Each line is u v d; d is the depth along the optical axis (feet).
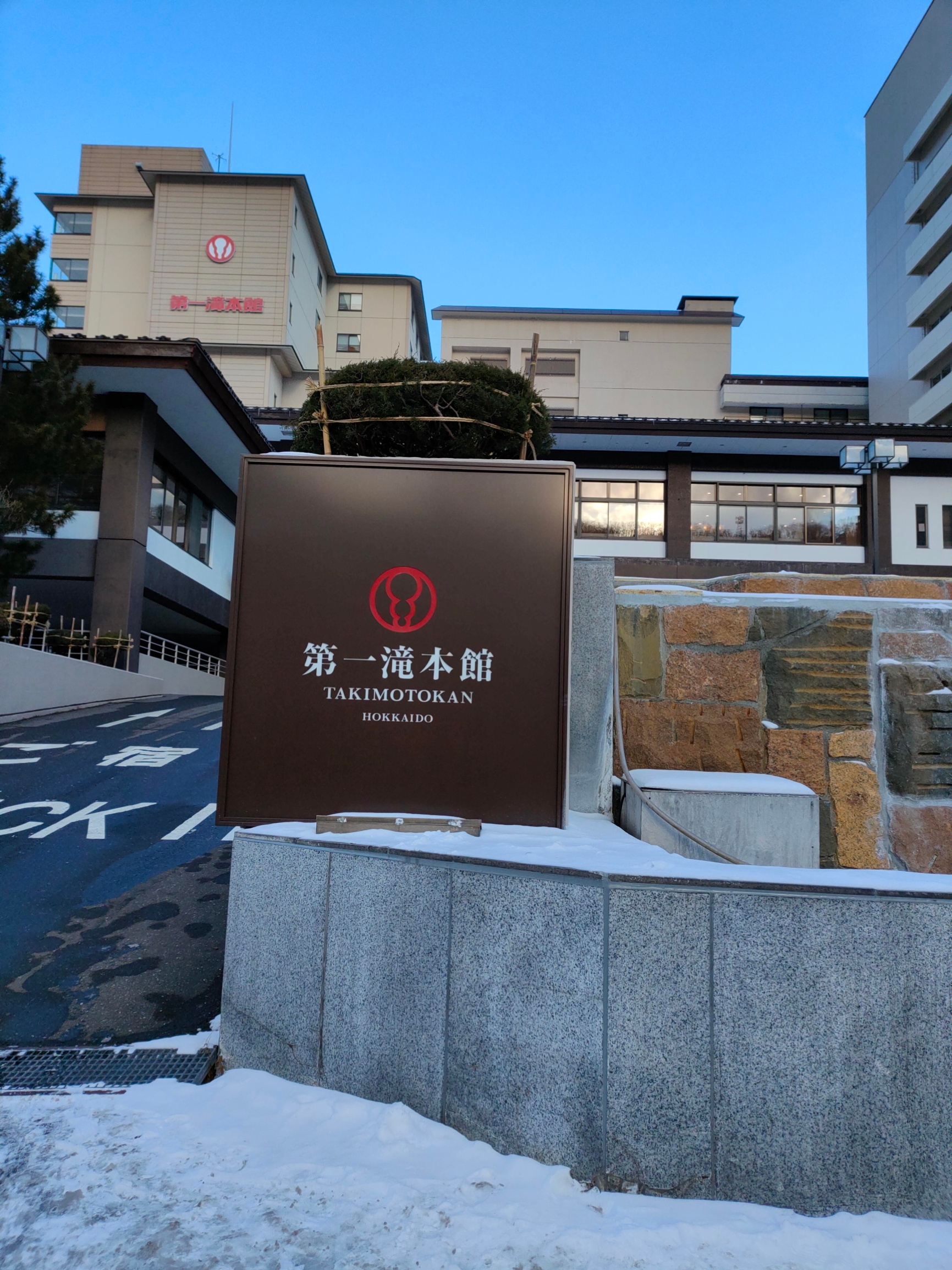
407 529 13.04
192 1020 12.91
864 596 16.17
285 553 12.97
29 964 14.80
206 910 17.47
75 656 57.47
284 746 12.59
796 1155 8.54
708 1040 8.76
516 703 12.71
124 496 63.82
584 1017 8.96
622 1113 8.71
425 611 12.88
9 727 41.57
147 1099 10.39
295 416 80.33
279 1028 11.18
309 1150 9.23
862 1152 8.50
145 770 31.58
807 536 84.02
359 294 150.00
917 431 79.05
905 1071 8.59
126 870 19.85
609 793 14.15
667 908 8.94
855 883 8.95
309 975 10.96
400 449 14.76
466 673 12.74
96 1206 8.17
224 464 82.89
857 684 14.58
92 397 48.06
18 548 46.34
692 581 17.15
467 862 9.84
